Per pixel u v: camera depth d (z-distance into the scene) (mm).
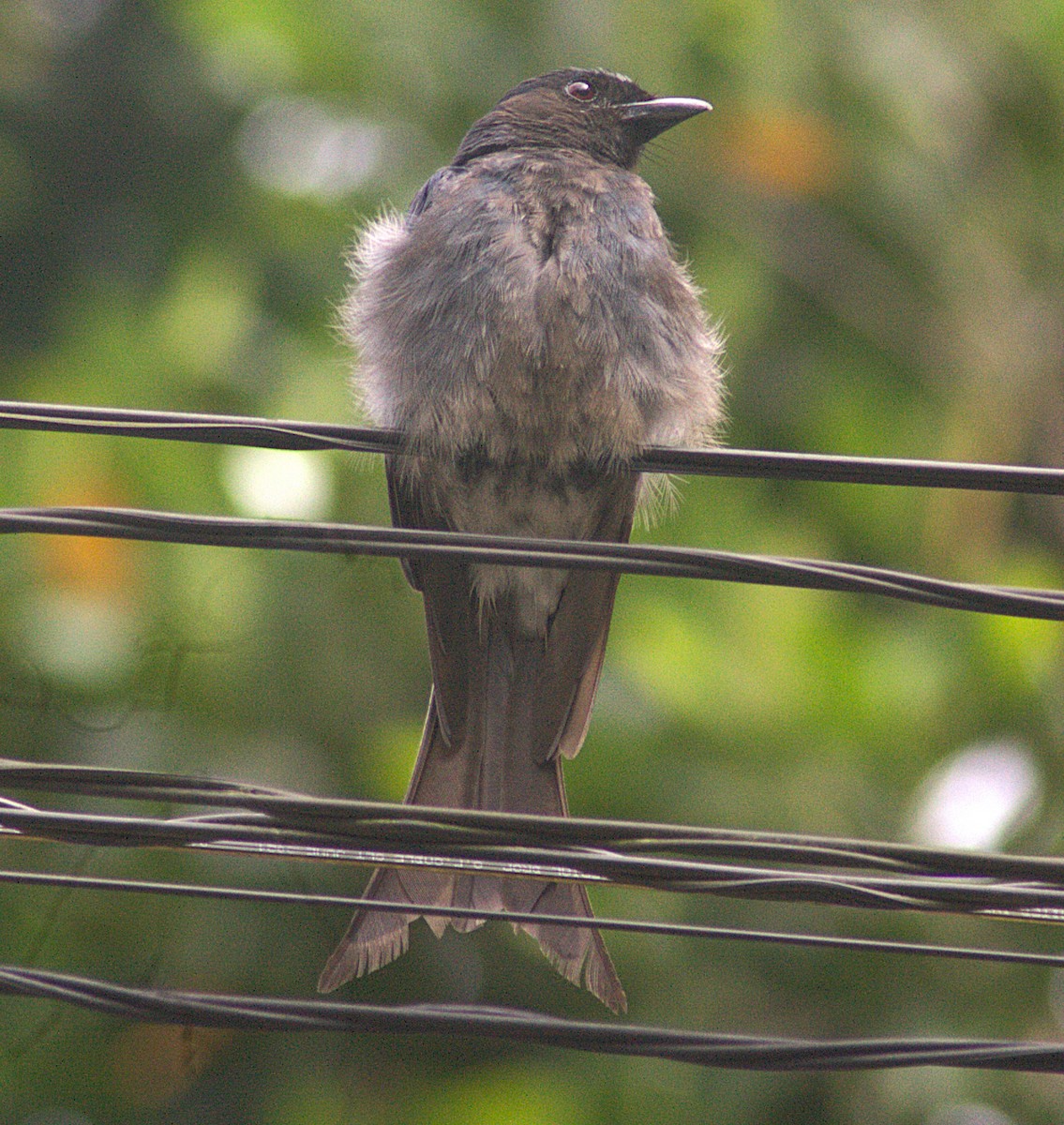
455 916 6383
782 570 6375
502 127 10258
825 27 13117
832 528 13078
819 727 11133
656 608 11547
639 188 8859
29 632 11188
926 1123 10742
